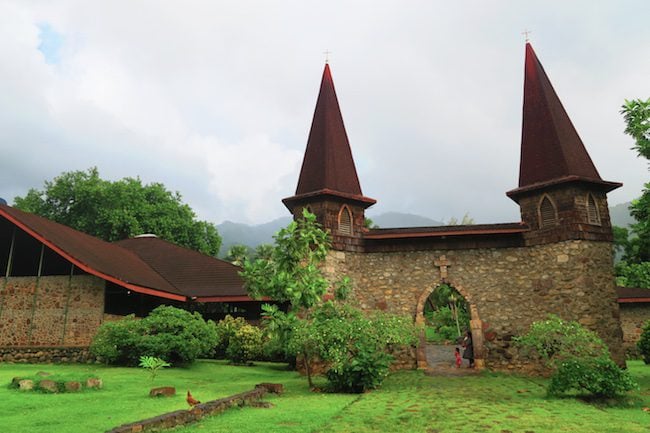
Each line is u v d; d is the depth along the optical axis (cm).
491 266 1727
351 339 1223
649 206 1461
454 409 923
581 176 1647
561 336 1147
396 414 858
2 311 1884
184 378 1371
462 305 3888
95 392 1027
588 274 1588
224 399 859
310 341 1217
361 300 1773
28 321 1853
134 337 1562
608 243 1655
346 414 844
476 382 1384
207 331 1675
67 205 4091
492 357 1641
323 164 1864
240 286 2205
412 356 1689
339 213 1809
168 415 696
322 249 1338
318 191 1773
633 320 2347
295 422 753
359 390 1188
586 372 1055
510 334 1644
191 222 4256
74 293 1842
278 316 1238
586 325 1541
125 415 769
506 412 895
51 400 902
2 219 1942
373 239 1828
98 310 1797
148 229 3928
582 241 1609
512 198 1808
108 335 1574
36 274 1906
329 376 1203
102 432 650
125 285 1761
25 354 1703
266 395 1077
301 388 1234
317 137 1959
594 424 783
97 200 3969
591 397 1070
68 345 1759
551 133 1767
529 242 1705
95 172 4147
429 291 1747
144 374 1380
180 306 2242
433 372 1588
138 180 4259
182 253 2558
